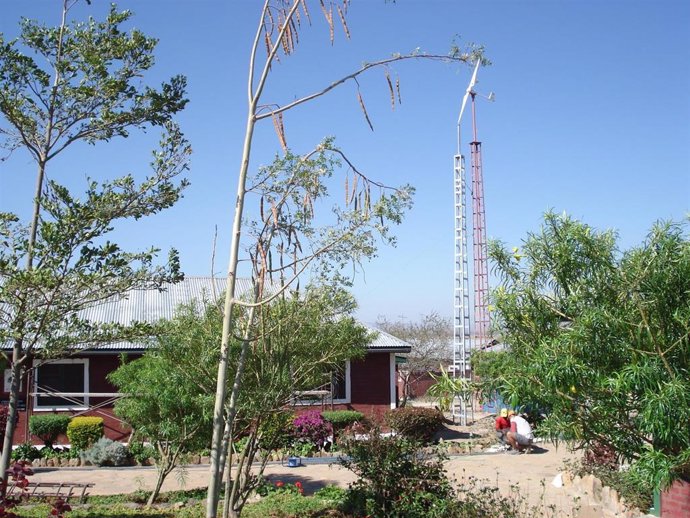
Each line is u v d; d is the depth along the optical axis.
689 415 4.62
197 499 12.15
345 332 9.27
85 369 18.80
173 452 12.32
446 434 21.02
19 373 7.08
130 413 11.55
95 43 7.39
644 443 5.36
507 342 5.88
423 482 9.09
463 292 23.00
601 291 5.49
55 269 6.66
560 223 5.75
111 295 7.16
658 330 5.10
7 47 7.00
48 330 6.89
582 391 5.15
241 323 8.17
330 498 11.41
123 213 7.36
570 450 5.86
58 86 7.33
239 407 8.23
